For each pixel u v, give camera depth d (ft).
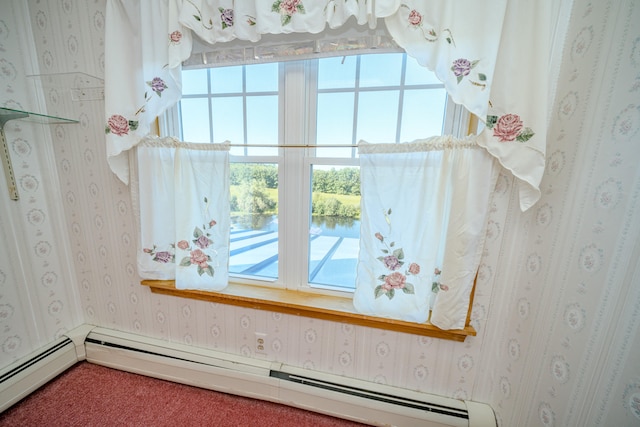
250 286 4.40
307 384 3.93
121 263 4.58
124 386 4.41
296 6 2.89
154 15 3.34
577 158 2.36
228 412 4.00
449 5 2.58
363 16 2.81
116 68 3.46
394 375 3.83
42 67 4.13
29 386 4.10
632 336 1.83
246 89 3.88
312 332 4.00
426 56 2.77
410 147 3.09
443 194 3.06
